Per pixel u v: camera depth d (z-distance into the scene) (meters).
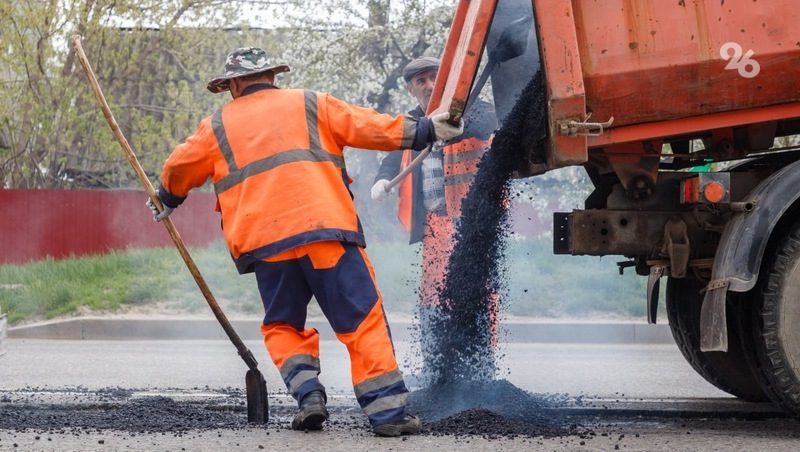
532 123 6.02
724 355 6.82
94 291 13.70
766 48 5.56
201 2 26.33
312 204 5.41
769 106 5.63
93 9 25.31
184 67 28.03
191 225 26.47
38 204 26.75
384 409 5.37
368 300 5.43
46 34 24.67
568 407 6.55
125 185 30.02
